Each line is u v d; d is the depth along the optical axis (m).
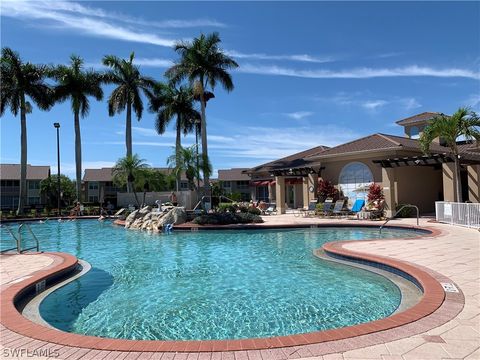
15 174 59.38
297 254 12.77
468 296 6.20
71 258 11.03
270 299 7.66
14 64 36.31
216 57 32.78
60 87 39.06
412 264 8.90
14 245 17.39
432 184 27.45
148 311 7.09
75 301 7.75
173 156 25.03
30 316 6.71
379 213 23.02
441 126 20.03
